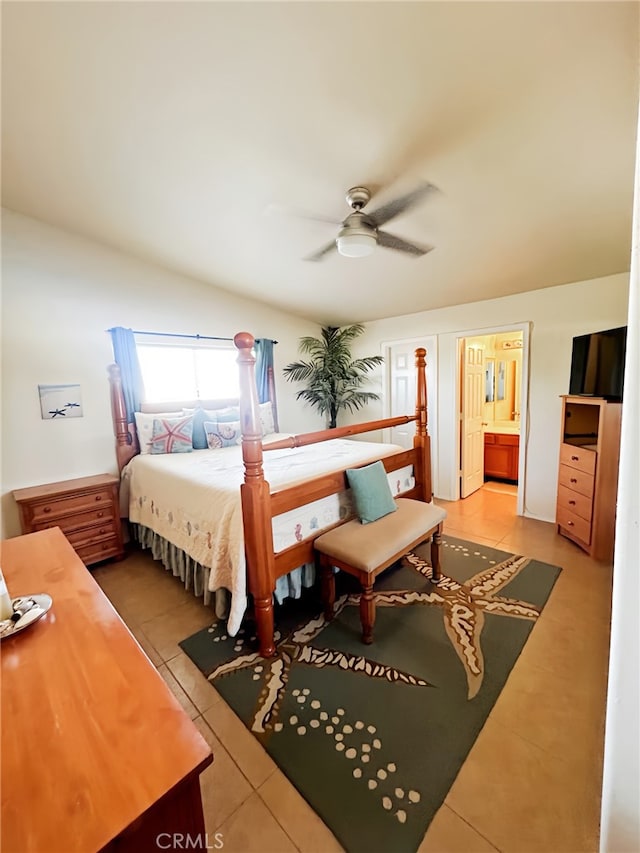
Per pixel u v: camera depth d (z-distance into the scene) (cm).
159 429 341
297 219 262
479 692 164
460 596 237
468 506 411
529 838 111
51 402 303
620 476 52
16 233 281
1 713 70
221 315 411
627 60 130
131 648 88
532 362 354
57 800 56
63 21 133
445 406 426
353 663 183
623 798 55
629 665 53
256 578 185
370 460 261
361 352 504
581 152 175
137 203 255
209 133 185
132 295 343
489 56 133
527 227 242
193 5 124
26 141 197
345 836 113
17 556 138
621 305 303
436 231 250
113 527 307
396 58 136
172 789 57
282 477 221
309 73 146
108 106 171
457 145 177
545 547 304
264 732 148
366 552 196
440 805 121
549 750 137
